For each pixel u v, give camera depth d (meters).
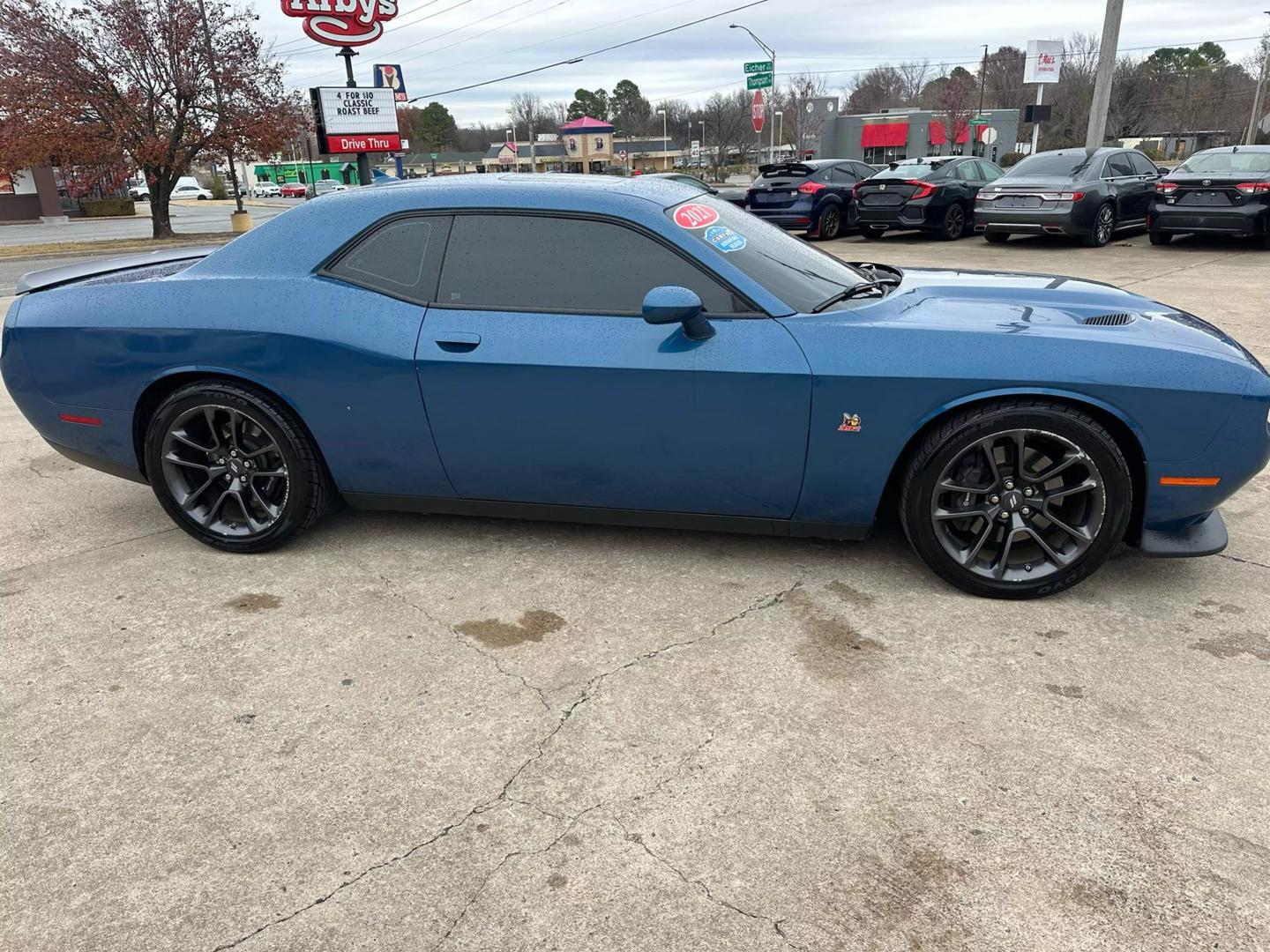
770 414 2.98
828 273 3.44
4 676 2.78
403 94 36.44
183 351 3.40
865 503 3.09
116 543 3.79
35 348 3.61
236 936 1.83
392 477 3.46
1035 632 2.89
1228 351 2.91
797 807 2.15
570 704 2.58
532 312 3.16
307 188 65.50
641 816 2.14
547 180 3.40
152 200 25.33
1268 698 2.51
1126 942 1.77
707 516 3.27
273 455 3.50
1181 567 3.33
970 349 2.88
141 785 2.29
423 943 1.81
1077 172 12.91
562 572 3.41
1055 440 2.87
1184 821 2.07
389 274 3.30
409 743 2.43
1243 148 12.30
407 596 3.25
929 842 2.04
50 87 22.61
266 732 2.49
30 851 2.08
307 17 21.39
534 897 1.91
